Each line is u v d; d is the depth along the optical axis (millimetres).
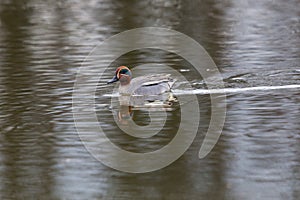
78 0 36656
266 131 15336
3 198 12305
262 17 31438
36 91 19031
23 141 15047
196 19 31047
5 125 16094
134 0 36625
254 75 20547
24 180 13062
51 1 36406
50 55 23781
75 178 13156
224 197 12125
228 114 16672
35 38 27000
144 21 30609
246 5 34781
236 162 13688
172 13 32625
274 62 22328
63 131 15672
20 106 17594
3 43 26172
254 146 14469
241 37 26875
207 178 12977
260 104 17406
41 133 15562
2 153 14367
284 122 15898
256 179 12875
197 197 12156
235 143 14703
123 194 12383
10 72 21312
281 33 27641
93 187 12719
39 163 13844
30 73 21125
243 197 12117
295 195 12148
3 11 33625
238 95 18359
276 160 13703
